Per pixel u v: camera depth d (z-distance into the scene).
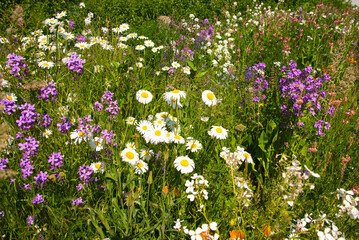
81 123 2.30
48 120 2.38
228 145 3.06
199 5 10.07
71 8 7.62
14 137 2.18
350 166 2.94
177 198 2.36
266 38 7.06
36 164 2.10
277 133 2.86
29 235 1.87
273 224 2.03
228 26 7.92
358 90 4.56
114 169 2.15
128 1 8.55
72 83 3.11
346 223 2.12
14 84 2.50
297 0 12.80
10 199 1.92
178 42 5.64
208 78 4.26
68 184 2.18
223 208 2.17
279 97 3.46
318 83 3.09
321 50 6.02
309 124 3.06
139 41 5.39
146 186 2.40
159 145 2.53
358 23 8.68
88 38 4.63
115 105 2.79
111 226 2.08
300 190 1.95
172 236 2.14
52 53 3.57
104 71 3.76
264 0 12.39
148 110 3.22
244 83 4.33
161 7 8.95
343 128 3.36
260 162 2.97
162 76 4.27
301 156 2.79
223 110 3.38
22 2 6.96
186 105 3.17
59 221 1.93
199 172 2.60
